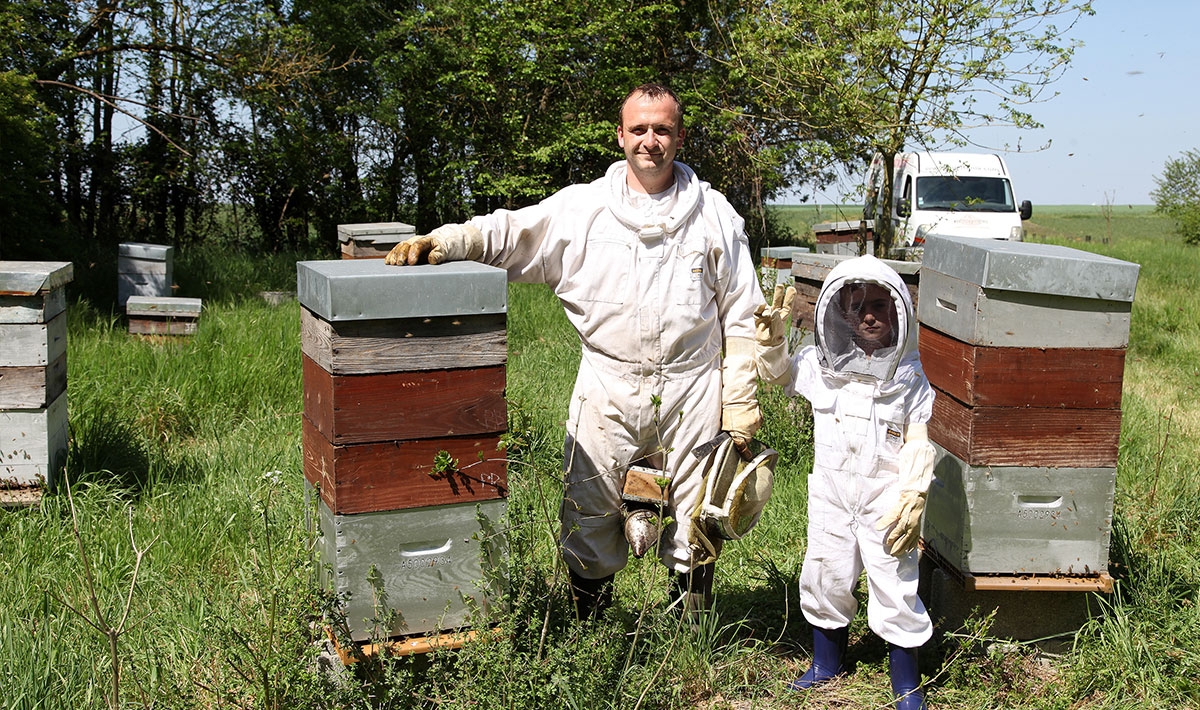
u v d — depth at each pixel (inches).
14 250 507.2
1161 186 1454.2
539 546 168.6
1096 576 150.5
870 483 136.1
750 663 148.4
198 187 767.1
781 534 201.0
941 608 155.5
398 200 853.2
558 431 254.1
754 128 685.3
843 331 136.2
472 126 813.9
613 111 784.9
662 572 173.0
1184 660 146.9
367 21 799.7
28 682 129.0
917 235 555.8
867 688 143.0
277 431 264.5
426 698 122.3
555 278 145.1
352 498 118.9
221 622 138.5
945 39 322.7
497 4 763.4
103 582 166.7
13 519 191.5
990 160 624.7
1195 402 341.7
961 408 148.8
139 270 448.1
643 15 757.3
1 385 196.2
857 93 341.7
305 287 125.1
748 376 143.1
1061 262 140.0
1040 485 147.5
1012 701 140.6
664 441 144.5
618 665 137.9
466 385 122.2
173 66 724.7
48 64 601.9
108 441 236.8
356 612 121.4
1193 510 207.3
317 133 780.0
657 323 139.2
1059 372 145.1
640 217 138.4
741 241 146.9
